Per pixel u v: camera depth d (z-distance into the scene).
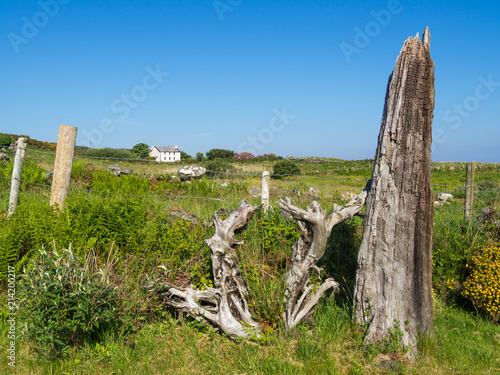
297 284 4.45
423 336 4.10
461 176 28.92
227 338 4.30
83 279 3.80
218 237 4.64
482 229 6.54
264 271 5.18
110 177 11.95
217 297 4.52
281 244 6.09
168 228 5.75
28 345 3.86
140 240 5.41
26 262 4.84
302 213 4.34
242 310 4.38
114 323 4.14
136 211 5.57
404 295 4.14
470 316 5.27
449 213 7.55
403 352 4.02
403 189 4.15
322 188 16.36
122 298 4.18
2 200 7.91
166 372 3.61
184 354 3.94
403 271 4.14
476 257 5.71
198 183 12.96
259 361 3.79
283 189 14.21
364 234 4.39
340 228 6.64
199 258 5.49
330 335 4.29
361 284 4.37
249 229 6.38
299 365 3.76
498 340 4.61
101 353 3.80
